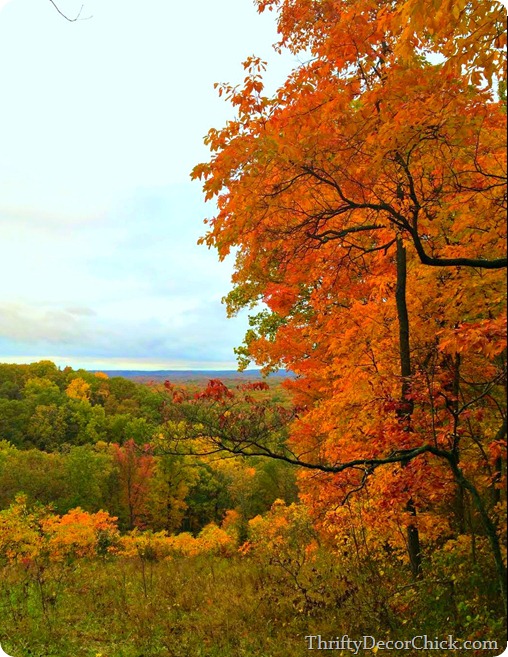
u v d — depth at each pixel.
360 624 5.70
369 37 5.18
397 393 6.41
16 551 13.31
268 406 5.24
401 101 4.79
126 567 10.78
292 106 5.25
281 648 5.54
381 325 7.19
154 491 38.06
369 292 8.34
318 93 5.19
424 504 5.75
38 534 14.25
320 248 7.33
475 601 5.14
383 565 6.98
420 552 6.53
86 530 14.98
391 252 7.27
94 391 71.62
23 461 41.97
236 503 43.28
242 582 8.37
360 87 5.36
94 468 41.66
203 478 43.62
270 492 34.91
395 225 5.92
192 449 5.11
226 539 19.38
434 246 6.35
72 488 40.38
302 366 10.01
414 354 7.06
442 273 6.13
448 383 5.61
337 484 6.67
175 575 9.48
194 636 6.06
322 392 10.05
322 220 6.56
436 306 6.52
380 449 5.54
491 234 5.14
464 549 5.73
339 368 7.50
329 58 5.38
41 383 73.06
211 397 5.14
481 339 3.71
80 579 9.34
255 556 11.80
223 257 6.24
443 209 5.67
